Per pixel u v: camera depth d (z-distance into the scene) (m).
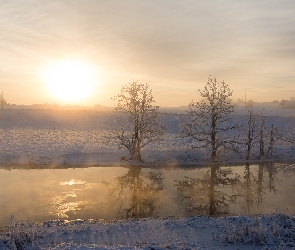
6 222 15.56
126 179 26.86
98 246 9.90
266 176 28.98
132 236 12.56
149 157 35.50
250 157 37.41
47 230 13.09
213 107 35.50
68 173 28.61
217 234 12.47
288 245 10.49
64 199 20.00
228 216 15.62
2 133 51.41
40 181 25.09
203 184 25.58
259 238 11.09
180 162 34.69
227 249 10.59
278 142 42.75
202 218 15.14
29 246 10.79
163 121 65.25
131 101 35.06
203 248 10.57
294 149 40.69
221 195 22.06
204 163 34.56
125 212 17.70
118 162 33.84
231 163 34.94
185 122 37.66
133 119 35.44
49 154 34.81
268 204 19.70
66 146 39.78
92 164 32.78
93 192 22.09
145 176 28.31
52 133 53.34
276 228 11.45
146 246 10.41
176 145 41.94
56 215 16.86
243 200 20.77
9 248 10.26
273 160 36.66
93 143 42.78
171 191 23.16
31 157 33.53
